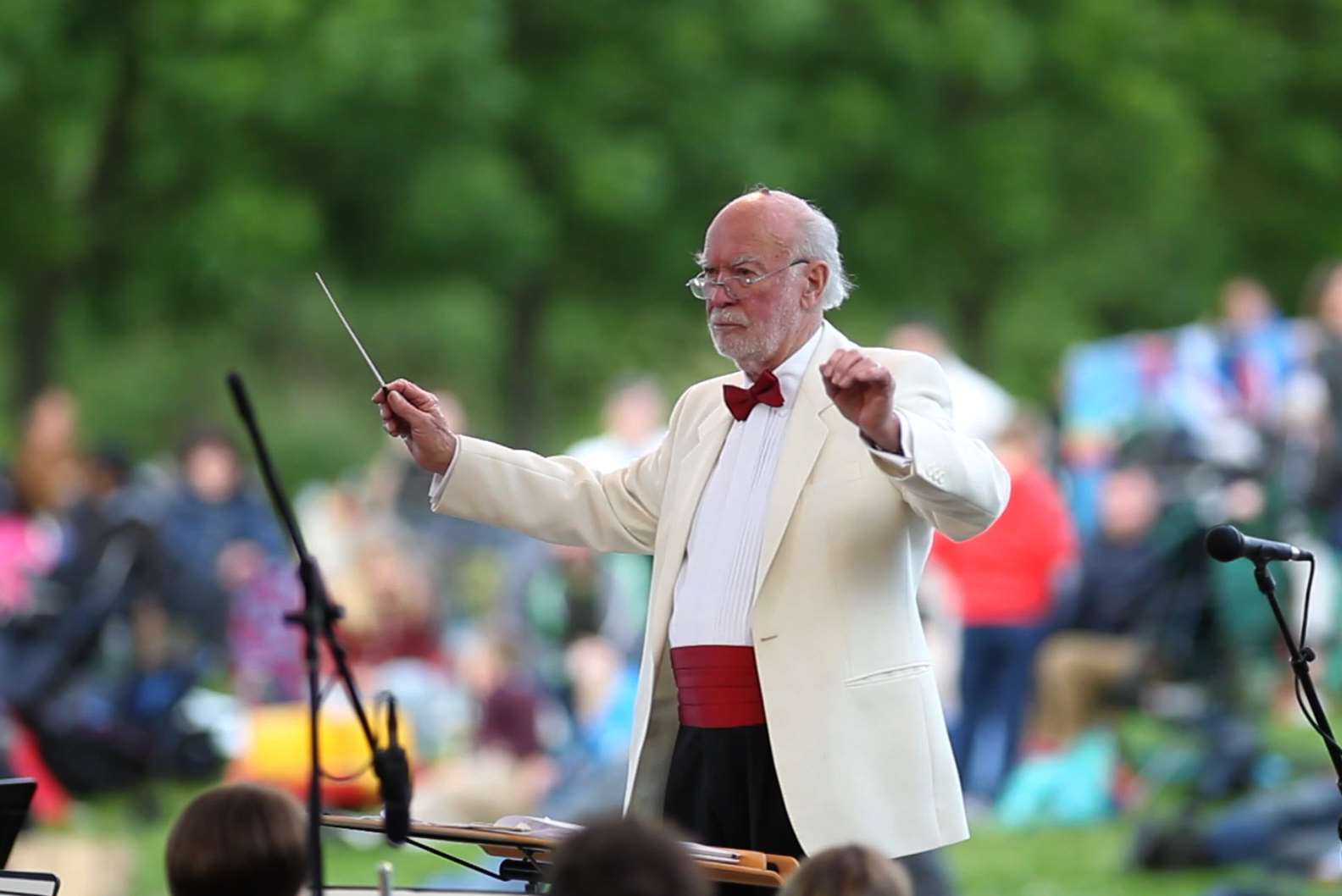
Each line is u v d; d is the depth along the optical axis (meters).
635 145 40.72
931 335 24.58
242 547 25.23
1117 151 46.81
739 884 9.83
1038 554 22.55
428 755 24.30
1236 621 22.00
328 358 57.31
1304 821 19.20
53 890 9.23
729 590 10.35
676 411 11.10
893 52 42.94
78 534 23.89
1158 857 19.22
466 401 56.97
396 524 29.02
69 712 23.28
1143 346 29.69
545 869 9.45
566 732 24.64
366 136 39.19
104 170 40.72
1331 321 25.97
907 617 10.28
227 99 38.28
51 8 38.81
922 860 13.23
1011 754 22.64
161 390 56.16
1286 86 50.31
